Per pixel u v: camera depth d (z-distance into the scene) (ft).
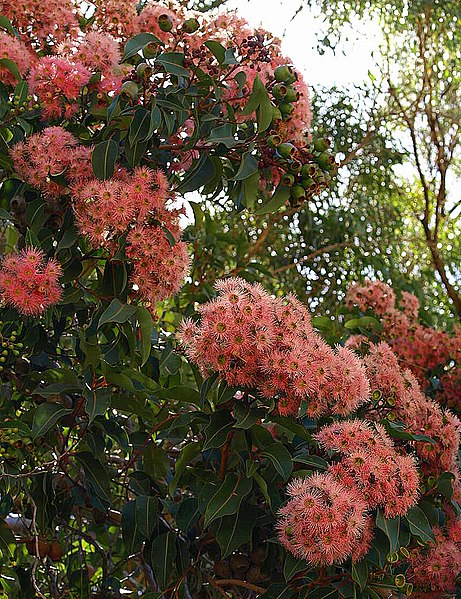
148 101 6.07
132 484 6.40
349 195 11.75
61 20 6.55
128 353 6.29
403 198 13.30
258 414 5.82
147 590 7.46
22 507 6.84
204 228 8.77
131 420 7.38
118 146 6.07
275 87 6.38
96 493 6.18
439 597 6.59
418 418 6.53
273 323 5.81
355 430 5.85
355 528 5.56
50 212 6.21
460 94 12.78
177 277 6.15
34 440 6.33
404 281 11.18
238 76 6.21
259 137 6.33
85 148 6.08
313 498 5.56
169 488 6.27
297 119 6.55
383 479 5.73
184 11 6.63
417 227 13.78
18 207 6.25
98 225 5.96
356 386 5.91
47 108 6.21
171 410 6.59
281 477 5.98
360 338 7.96
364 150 11.91
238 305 5.72
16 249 6.66
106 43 6.21
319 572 5.86
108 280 6.18
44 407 6.04
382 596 5.90
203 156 6.32
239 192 6.48
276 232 11.34
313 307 11.23
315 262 11.34
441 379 8.09
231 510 5.81
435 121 12.97
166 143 6.43
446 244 13.06
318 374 5.80
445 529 6.62
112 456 7.62
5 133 6.29
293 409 5.89
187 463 6.22
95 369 6.19
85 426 6.32
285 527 5.69
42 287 5.90
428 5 12.23
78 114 6.35
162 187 6.04
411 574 6.53
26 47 6.59
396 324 8.10
